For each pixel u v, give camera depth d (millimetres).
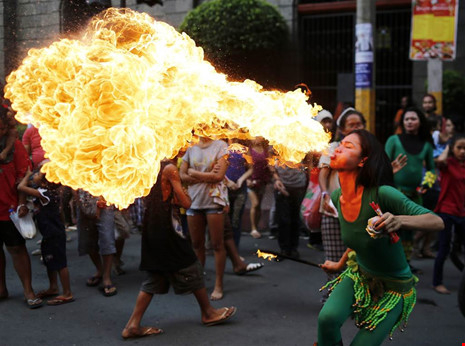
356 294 2939
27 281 4902
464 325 4492
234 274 5926
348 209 2953
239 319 4605
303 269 6102
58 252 4961
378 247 2844
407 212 2752
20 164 4844
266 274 5910
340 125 5066
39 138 6512
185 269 4246
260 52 11539
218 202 5031
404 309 2973
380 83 12453
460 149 5309
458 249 6262
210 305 4543
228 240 5789
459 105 10875
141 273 5953
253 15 11008
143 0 6648
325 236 4734
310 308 4875
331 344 2924
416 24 8266
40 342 4133
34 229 4797
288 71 12102
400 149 5707
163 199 4121
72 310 4820
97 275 5535
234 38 10930
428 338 4230
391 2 11938
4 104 4844
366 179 2881
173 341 4145
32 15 4582
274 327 4426
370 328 2889
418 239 6680
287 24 12273
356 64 7992
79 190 5180
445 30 8164
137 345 4078
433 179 5625
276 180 6418
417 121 5676
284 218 6477
